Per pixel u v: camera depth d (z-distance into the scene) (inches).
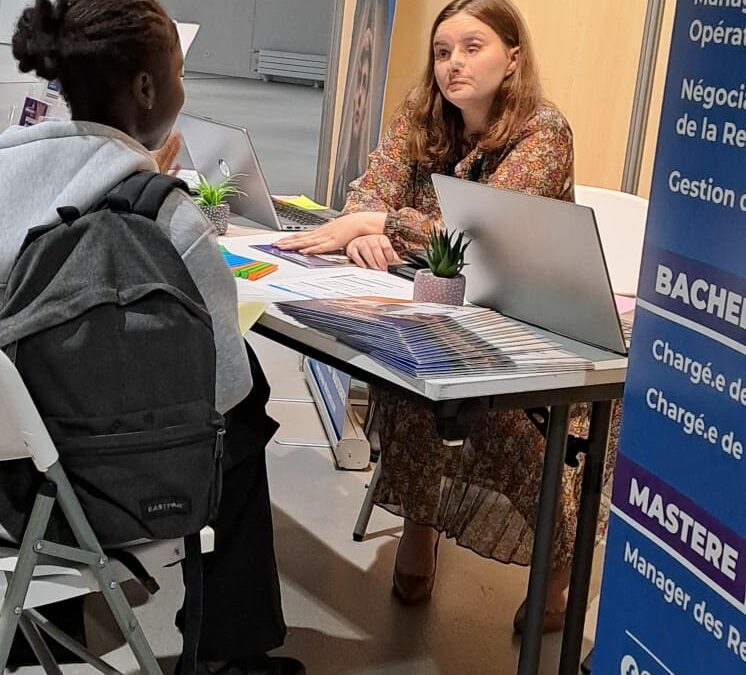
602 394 67.0
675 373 54.8
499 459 92.0
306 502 121.1
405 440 95.7
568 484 91.1
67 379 58.2
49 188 62.2
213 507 62.7
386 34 133.5
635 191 138.9
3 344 57.7
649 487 57.0
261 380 76.8
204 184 97.7
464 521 96.7
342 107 153.9
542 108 93.7
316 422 145.3
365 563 109.2
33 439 56.6
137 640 63.5
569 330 71.3
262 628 80.7
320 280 82.4
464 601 103.7
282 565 107.0
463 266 78.4
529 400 64.1
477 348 66.1
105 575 61.1
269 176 300.7
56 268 59.6
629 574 59.0
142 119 66.3
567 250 67.1
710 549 52.7
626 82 137.6
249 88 540.1
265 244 93.6
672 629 55.7
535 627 74.4
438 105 97.7
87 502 59.5
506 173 90.4
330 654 92.6
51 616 86.6
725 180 50.8
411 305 74.7
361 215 93.6
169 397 60.2
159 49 65.1
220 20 589.6
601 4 137.3
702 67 52.0
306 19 584.7
